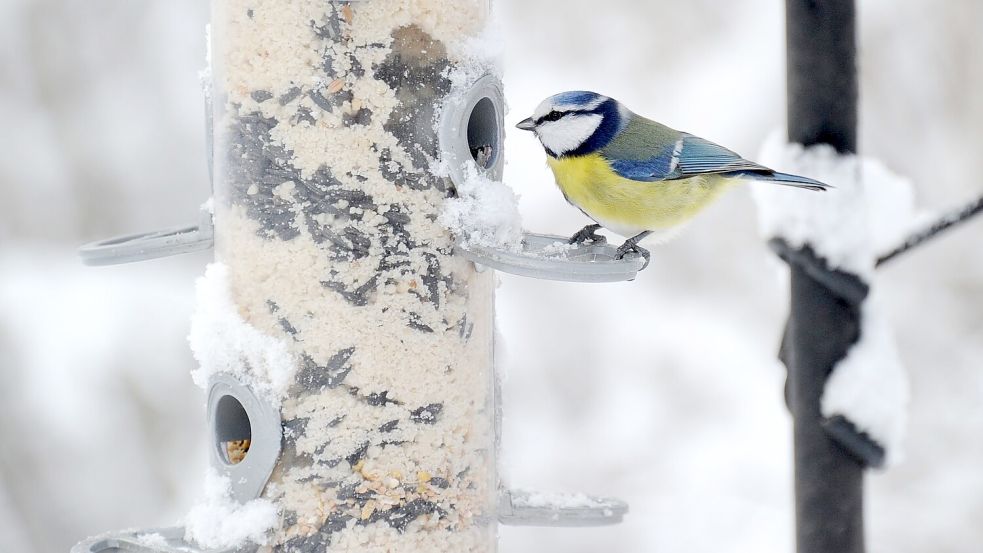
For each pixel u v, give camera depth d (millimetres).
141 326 12297
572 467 12984
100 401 12000
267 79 6469
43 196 13469
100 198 13562
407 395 6395
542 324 14016
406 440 6371
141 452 11906
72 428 11883
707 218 14273
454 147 6445
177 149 13797
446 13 6523
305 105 6422
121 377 12094
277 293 6371
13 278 12719
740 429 13156
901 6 14430
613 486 12719
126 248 6816
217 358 6387
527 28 14633
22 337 12164
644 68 14469
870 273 4520
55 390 11969
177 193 13680
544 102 8656
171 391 12109
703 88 14219
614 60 14516
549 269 5977
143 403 12062
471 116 6746
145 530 6504
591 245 7574
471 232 6422
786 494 12250
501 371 7074
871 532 11750
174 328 12328
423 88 6469
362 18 6410
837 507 4539
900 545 11648
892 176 4645
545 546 11875
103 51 14000
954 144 14242
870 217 4539
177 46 14070
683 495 12422
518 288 14188
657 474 12836
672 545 11703
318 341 6316
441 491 6453
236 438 6477
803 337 4559
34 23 13906
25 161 13547
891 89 14484
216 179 6723
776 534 11594
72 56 13930
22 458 11812
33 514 11664
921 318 13289
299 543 6211
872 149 14367
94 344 12141
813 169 4535
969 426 12508
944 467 12273
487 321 6742
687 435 13219
